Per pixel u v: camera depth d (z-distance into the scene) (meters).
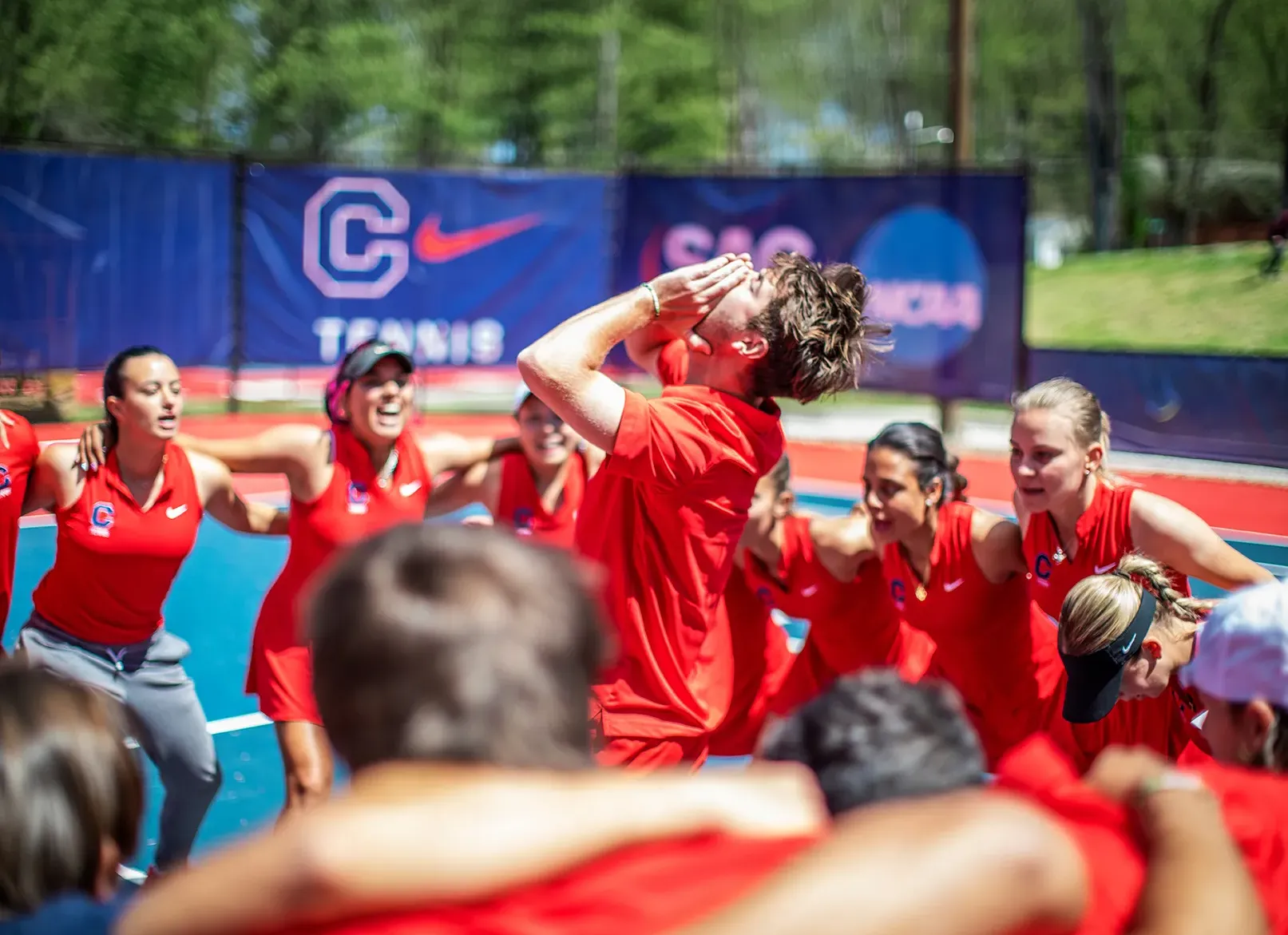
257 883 1.83
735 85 75.00
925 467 7.30
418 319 27.06
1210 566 6.68
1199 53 60.72
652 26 71.62
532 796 1.97
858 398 33.06
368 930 1.84
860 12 74.75
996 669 7.68
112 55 52.66
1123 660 5.91
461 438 8.91
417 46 67.00
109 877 2.99
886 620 8.23
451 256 27.08
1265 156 56.66
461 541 2.19
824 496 21.31
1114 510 6.92
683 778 2.19
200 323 25.92
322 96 61.69
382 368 7.95
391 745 2.03
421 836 1.87
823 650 8.41
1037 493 6.95
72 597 7.50
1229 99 60.59
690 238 26.61
